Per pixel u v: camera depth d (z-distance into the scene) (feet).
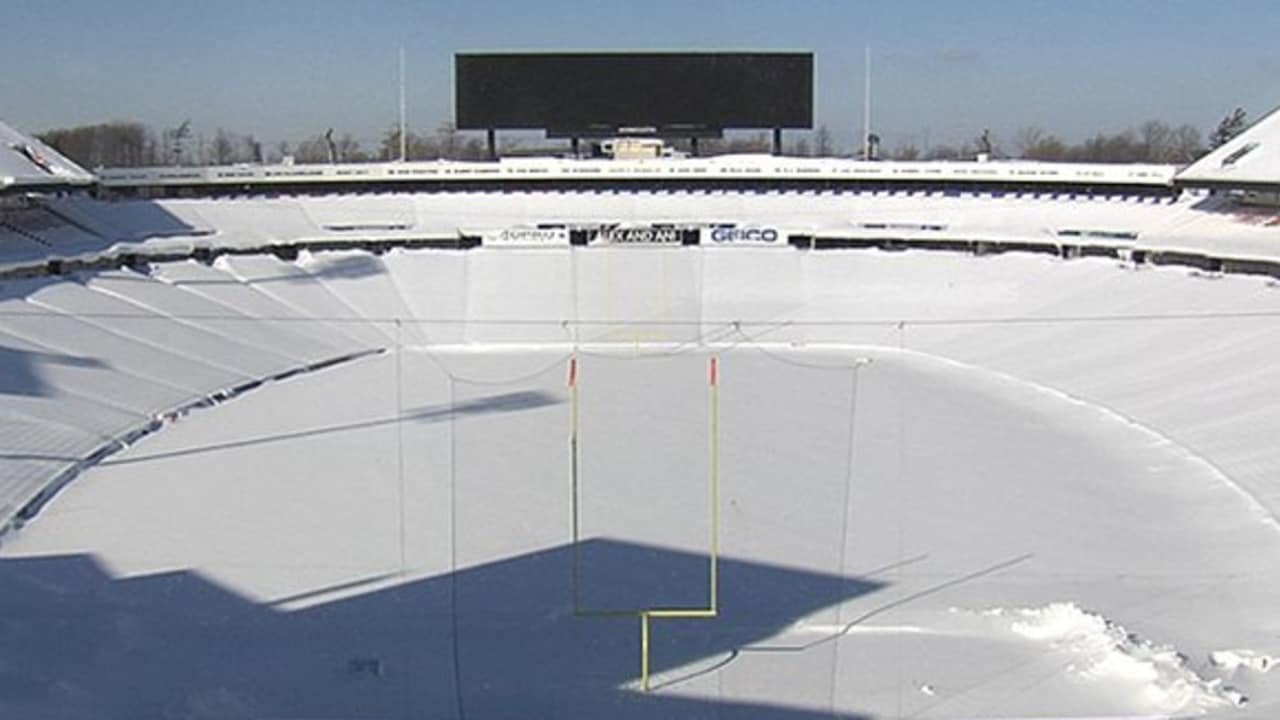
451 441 114.32
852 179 226.38
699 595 72.79
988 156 320.09
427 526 87.15
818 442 113.29
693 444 113.09
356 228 208.74
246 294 178.09
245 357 153.28
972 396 134.10
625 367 155.12
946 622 67.56
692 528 86.79
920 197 223.30
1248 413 110.93
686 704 57.11
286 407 130.00
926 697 57.41
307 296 181.37
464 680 59.88
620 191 229.04
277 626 67.21
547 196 226.99
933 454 107.86
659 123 212.84
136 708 55.67
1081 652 62.08
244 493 95.30
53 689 57.52
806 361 158.20
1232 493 90.58
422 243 201.57
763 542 83.35
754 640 65.16
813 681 59.52
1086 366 142.41
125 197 224.94
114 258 177.58
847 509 91.35
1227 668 59.16
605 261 193.88
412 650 63.77
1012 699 56.70
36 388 121.19
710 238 200.85
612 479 100.53
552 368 154.40
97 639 64.34
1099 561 77.82
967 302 177.37
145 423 119.75
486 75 212.43
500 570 77.41
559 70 212.43
